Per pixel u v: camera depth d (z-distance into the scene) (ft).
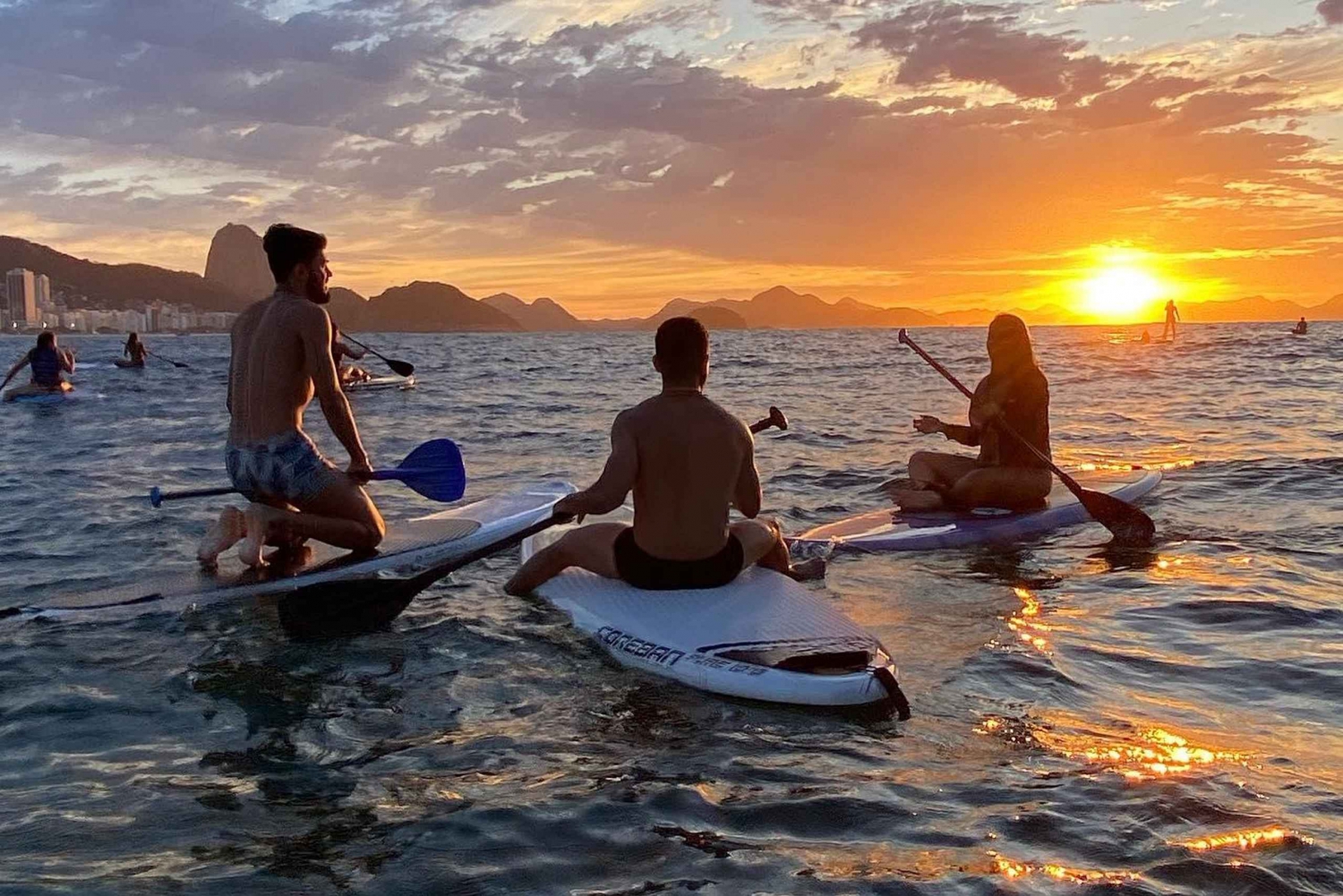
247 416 17.26
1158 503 24.48
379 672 13.30
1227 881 8.01
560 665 13.64
